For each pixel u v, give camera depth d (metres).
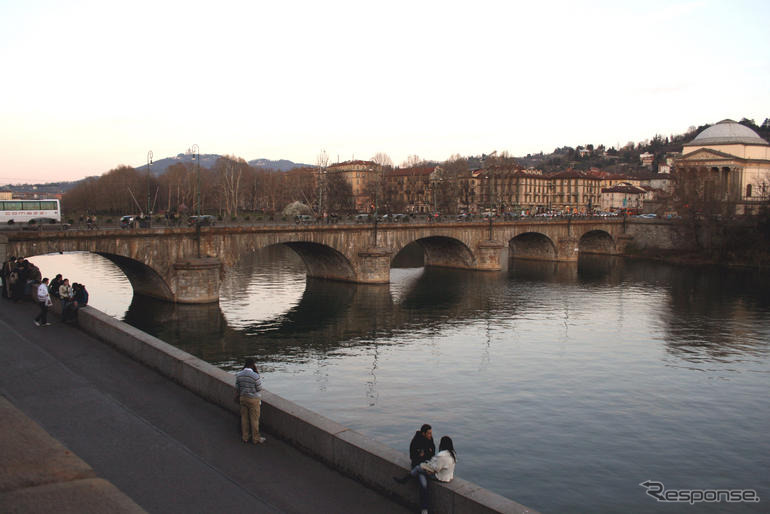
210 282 68.50
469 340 58.03
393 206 183.38
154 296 70.62
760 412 39.66
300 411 17.34
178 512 13.31
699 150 174.00
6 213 80.06
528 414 38.62
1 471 13.77
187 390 21.70
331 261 91.62
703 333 61.78
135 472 15.20
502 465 31.33
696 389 44.06
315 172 181.25
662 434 35.84
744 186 176.62
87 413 19.22
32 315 33.78
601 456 32.69
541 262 129.38
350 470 15.26
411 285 92.44
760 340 58.94
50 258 120.81
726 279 102.62
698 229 131.00
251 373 17.33
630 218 143.62
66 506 12.34
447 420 37.34
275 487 14.69
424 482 13.29
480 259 111.25
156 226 71.19
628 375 47.22
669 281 99.81
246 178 191.12
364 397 41.16
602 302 79.56
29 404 19.91
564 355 52.94
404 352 53.22
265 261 124.88
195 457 16.19
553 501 27.78
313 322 64.50
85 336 29.31
